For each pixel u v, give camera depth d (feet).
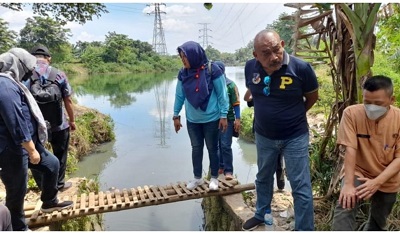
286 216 9.36
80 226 10.85
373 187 6.23
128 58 162.50
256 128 7.82
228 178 11.76
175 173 19.21
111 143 26.94
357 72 8.36
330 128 10.22
